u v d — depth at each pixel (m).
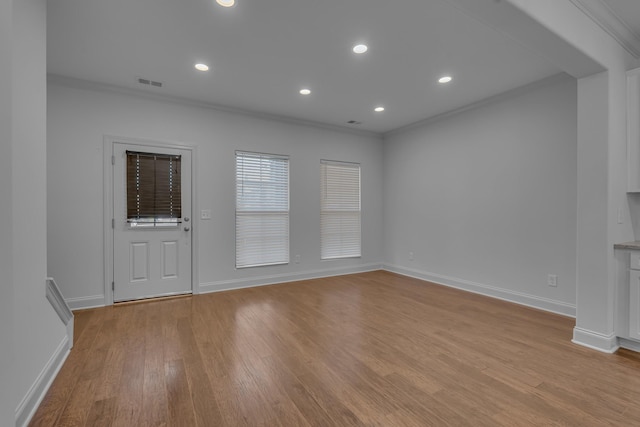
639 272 2.39
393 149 5.58
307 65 3.10
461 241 4.40
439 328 2.96
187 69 3.19
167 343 2.62
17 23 1.68
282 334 2.81
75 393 1.91
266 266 4.69
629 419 1.66
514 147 3.75
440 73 3.27
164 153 3.95
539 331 2.88
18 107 1.69
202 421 1.66
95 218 3.58
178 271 4.05
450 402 1.82
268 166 4.73
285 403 1.81
